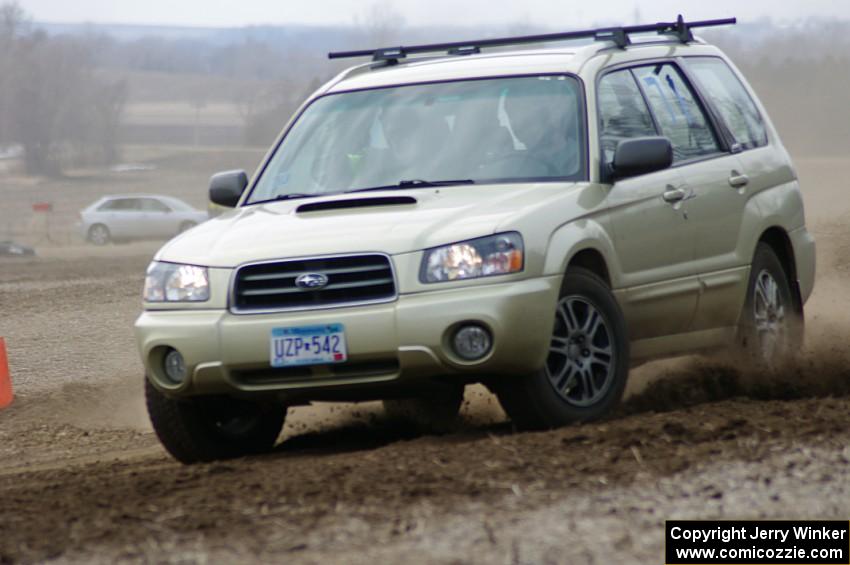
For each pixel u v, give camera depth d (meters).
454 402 21.42
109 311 45.97
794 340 23.86
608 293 19.12
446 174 20.09
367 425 22.45
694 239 21.30
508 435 18.00
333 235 18.23
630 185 20.14
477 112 20.83
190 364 18.28
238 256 18.42
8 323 43.84
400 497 13.96
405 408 22.02
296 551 12.40
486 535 12.55
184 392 18.62
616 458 15.17
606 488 13.97
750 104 24.70
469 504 13.56
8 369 31.59
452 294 17.50
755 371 22.52
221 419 20.23
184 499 14.61
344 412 23.52
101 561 12.51
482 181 19.81
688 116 22.45
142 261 76.50
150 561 12.40
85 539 13.23
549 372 18.33
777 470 14.48
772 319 23.27
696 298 21.25
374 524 13.05
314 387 18.03
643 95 21.66
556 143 20.06
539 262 17.91
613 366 19.09
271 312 17.97
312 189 20.83
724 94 23.97
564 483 14.20
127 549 12.80
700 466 14.70
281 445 21.25
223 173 21.94
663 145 19.66
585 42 22.62
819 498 13.53
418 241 17.83
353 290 17.81
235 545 12.67
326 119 22.00
